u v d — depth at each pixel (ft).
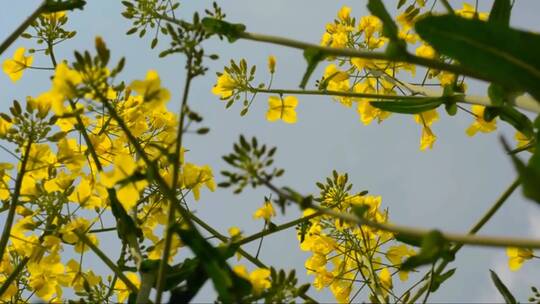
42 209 3.29
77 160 3.33
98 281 3.38
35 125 3.23
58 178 3.31
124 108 3.44
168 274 3.21
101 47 3.05
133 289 3.26
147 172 3.04
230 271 3.06
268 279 3.17
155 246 3.27
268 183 3.02
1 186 3.29
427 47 3.63
